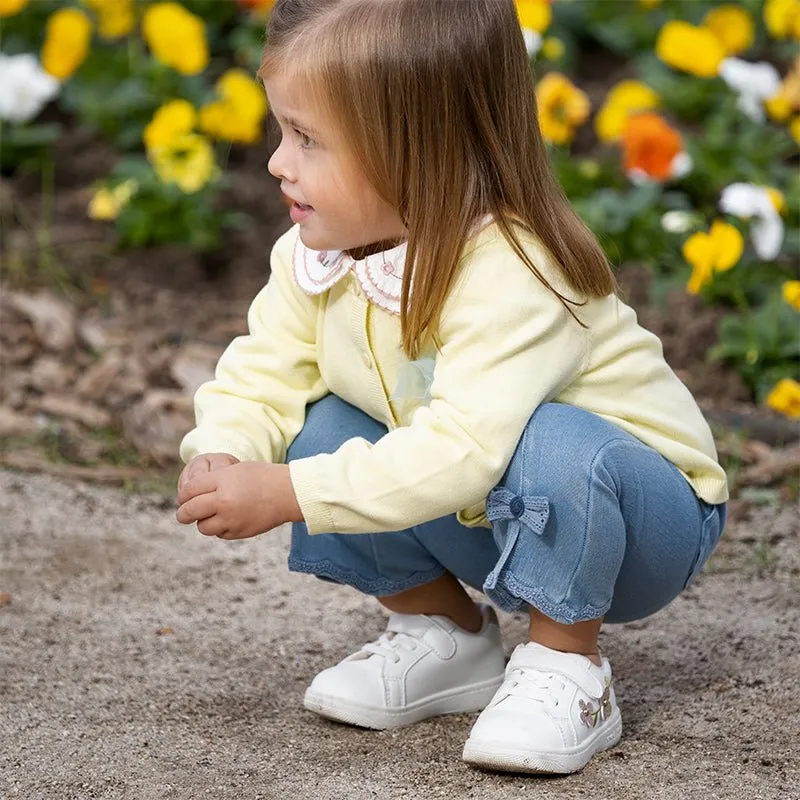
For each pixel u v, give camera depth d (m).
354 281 3.09
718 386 5.61
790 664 3.64
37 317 6.05
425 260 2.88
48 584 4.23
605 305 3.07
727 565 4.38
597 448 2.93
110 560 4.43
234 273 6.77
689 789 2.98
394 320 3.04
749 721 3.32
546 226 2.95
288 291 3.29
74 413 5.50
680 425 3.15
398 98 2.83
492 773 3.08
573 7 8.80
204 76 7.93
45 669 3.67
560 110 6.65
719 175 6.82
